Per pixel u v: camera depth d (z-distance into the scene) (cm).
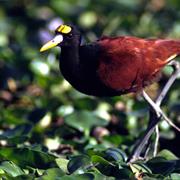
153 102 1406
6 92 1783
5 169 1237
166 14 2231
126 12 2241
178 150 1505
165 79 1673
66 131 1493
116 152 1352
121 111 1592
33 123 1527
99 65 1362
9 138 1373
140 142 1391
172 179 1224
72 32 1365
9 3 2330
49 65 1806
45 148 1366
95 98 1664
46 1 2295
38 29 2188
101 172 1245
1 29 2173
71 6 2278
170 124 1405
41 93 1756
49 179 1195
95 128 1524
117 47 1366
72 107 1636
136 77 1369
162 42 1385
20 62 1831
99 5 2273
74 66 1370
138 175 1240
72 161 1258
